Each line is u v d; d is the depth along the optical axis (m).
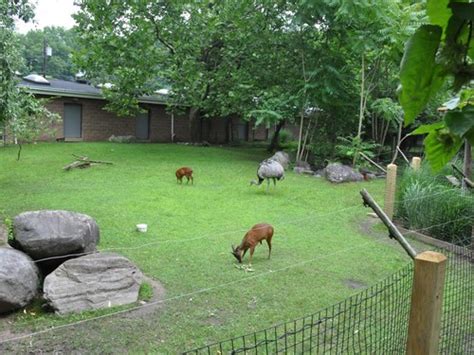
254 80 14.41
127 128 19.70
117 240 6.16
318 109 14.01
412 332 1.52
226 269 5.19
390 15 10.36
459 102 0.92
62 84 19.23
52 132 14.12
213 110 16.58
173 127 21.05
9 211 7.30
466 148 7.50
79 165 11.79
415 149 15.20
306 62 13.36
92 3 14.00
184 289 4.59
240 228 7.02
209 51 16.22
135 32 14.36
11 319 3.85
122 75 15.01
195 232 6.71
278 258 5.67
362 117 12.59
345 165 12.31
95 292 4.11
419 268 1.49
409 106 0.78
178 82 15.15
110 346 3.44
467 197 6.80
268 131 24.78
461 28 0.73
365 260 5.65
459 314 3.54
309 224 7.40
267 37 13.80
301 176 12.14
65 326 3.72
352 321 3.71
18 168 11.42
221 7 14.77
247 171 12.31
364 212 8.27
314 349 3.32
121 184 10.05
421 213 6.85
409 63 0.76
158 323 3.83
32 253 4.35
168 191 9.50
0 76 7.52
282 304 4.27
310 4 11.49
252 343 3.49
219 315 4.02
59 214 4.62
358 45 11.17
